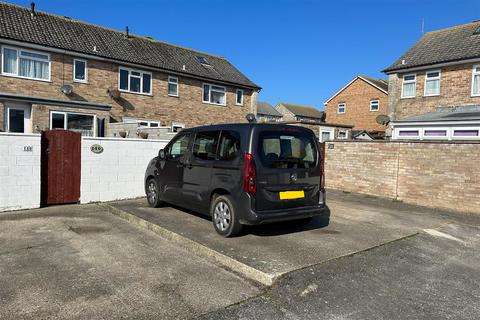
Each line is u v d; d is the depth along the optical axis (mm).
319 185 6258
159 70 20938
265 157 5645
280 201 5727
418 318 3553
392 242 5867
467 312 3699
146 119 20625
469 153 8461
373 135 26125
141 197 9594
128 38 22156
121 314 3428
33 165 7930
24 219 6984
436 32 22797
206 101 23578
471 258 5391
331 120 36594
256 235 5965
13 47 16188
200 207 6465
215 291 3990
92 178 8820
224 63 27312
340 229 6551
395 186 9883
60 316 3365
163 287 4043
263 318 3453
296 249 5281
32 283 4062
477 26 20781
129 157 9367
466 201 8500
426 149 9219
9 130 14328
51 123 14906
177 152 7297
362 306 3746
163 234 6109
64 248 5289
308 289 4062
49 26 18594
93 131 16047
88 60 18391
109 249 5305
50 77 17172
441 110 18000
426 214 8188
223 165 5922
